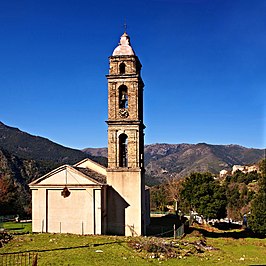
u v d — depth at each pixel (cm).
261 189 7000
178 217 7794
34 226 4716
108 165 4959
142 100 5356
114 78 5012
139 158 4991
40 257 3400
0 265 3072
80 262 3306
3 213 7781
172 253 3897
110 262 3369
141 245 3991
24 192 10319
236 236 6297
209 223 7769
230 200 10044
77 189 4675
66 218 4678
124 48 5106
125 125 4966
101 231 4644
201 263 3656
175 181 12269
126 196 4888
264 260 4112
